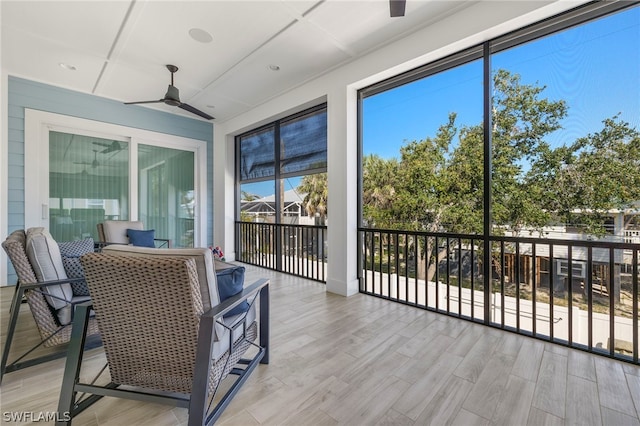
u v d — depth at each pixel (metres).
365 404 1.49
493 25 2.30
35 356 1.92
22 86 3.75
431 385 1.65
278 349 2.07
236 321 1.54
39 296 1.79
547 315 2.42
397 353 2.02
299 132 4.49
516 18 2.20
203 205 5.68
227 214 5.67
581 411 1.44
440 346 2.12
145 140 4.89
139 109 4.81
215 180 5.81
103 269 1.19
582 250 2.25
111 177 4.59
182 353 1.25
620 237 2.01
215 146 5.82
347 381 1.69
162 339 1.25
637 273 1.91
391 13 2.01
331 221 3.54
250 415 1.41
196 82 3.90
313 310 2.88
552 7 2.08
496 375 1.75
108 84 3.99
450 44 2.55
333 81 3.54
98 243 3.46
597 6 2.03
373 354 2.00
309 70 3.55
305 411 1.44
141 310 1.23
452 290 2.99
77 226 4.27
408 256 3.22
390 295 3.24
